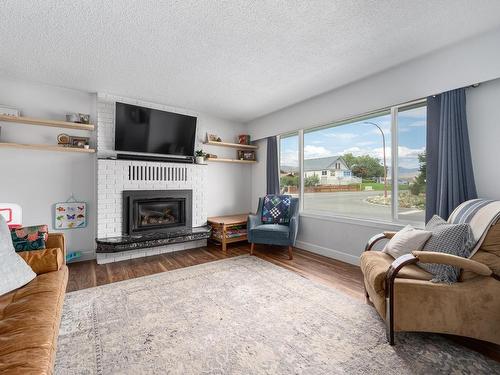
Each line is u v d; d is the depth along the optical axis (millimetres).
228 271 2904
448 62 2289
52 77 2918
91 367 1386
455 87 2242
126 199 3459
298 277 2715
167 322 1835
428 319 1533
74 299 2193
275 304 2107
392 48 2318
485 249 1616
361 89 3014
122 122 3443
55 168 3166
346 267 3051
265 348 1553
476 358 1465
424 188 2631
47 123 2973
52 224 3150
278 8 1773
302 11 1809
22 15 1821
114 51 2342
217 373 1351
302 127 3811
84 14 1817
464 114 2207
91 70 2740
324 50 2342
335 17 1878
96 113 3379
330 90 3344
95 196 3416
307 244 3816
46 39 2137
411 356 1480
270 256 3527
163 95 3510
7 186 2902
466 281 1569
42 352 950
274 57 2467
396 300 1563
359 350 1534
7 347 955
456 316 1516
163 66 2646
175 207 3988
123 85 3150
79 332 1707
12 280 1514
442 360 1448
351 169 3379
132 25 1953
